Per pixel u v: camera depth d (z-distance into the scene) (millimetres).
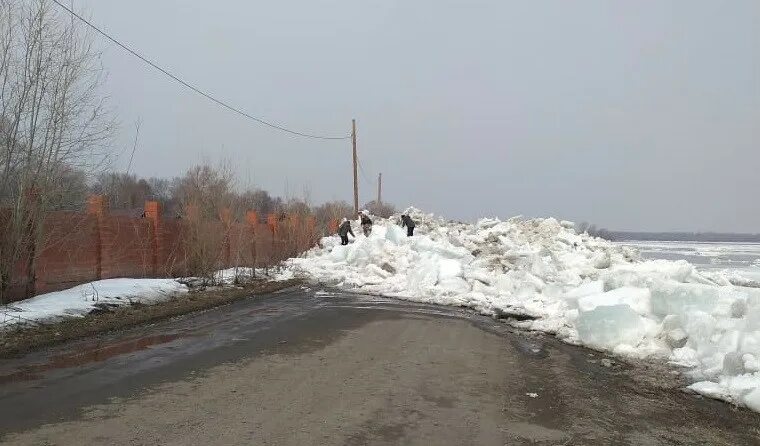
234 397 5590
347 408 5352
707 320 7637
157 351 7660
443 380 6551
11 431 4520
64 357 7230
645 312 8852
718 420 5469
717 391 6219
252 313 11422
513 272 16188
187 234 15445
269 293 15320
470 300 14000
